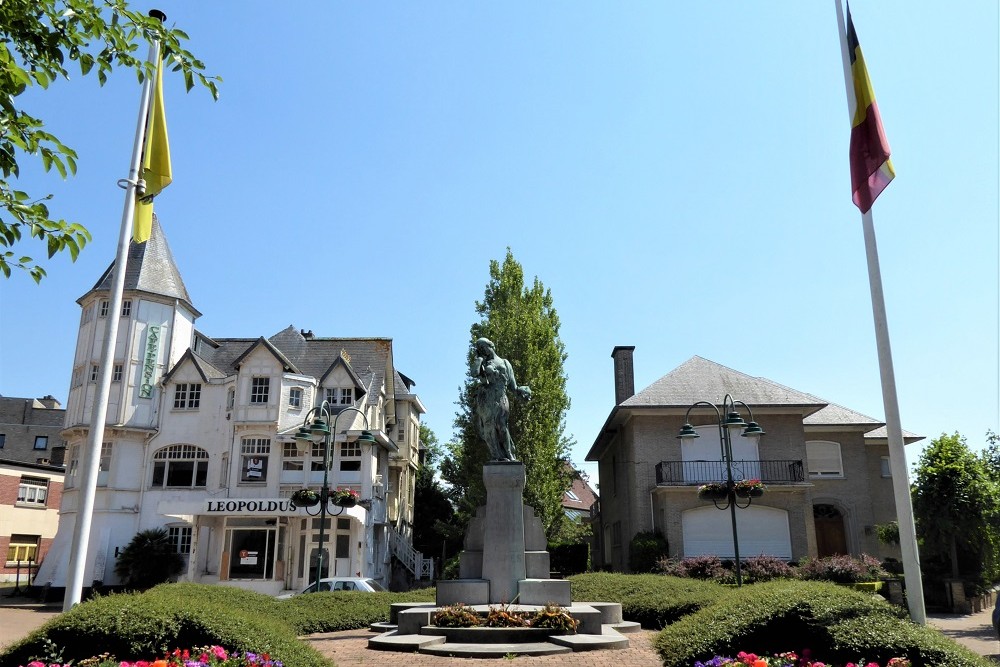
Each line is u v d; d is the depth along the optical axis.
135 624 7.82
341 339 40.66
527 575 14.96
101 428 11.19
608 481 38.75
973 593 24.11
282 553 30.47
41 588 32.19
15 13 5.75
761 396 29.78
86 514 10.81
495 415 15.98
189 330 37.38
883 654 7.72
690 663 8.32
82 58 6.27
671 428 29.72
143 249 35.81
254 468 33.00
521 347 32.47
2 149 5.84
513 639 12.36
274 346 36.12
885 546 31.02
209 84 6.99
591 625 13.07
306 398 34.56
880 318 11.04
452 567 39.59
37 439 49.44
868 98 11.59
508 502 15.16
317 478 32.97
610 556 37.97
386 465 37.19
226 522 29.89
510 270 36.31
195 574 29.62
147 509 33.09
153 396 34.34
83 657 7.73
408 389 47.78
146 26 6.51
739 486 19.75
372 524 32.56
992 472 26.81
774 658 7.83
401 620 13.25
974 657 7.66
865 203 11.46
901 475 10.48
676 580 17.62
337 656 11.57
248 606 13.96
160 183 12.64
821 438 31.77
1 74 5.57
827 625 8.11
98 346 34.06
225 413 34.31
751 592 9.38
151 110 12.69
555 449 32.97
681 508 28.11
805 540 27.84
